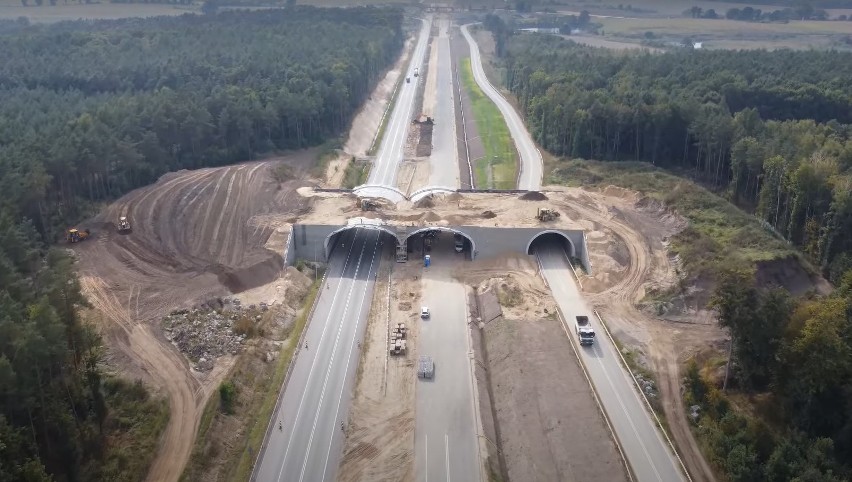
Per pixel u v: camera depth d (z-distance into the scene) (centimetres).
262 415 8050
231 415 7919
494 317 10012
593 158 16738
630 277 10906
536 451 7406
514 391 8338
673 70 19975
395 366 8956
